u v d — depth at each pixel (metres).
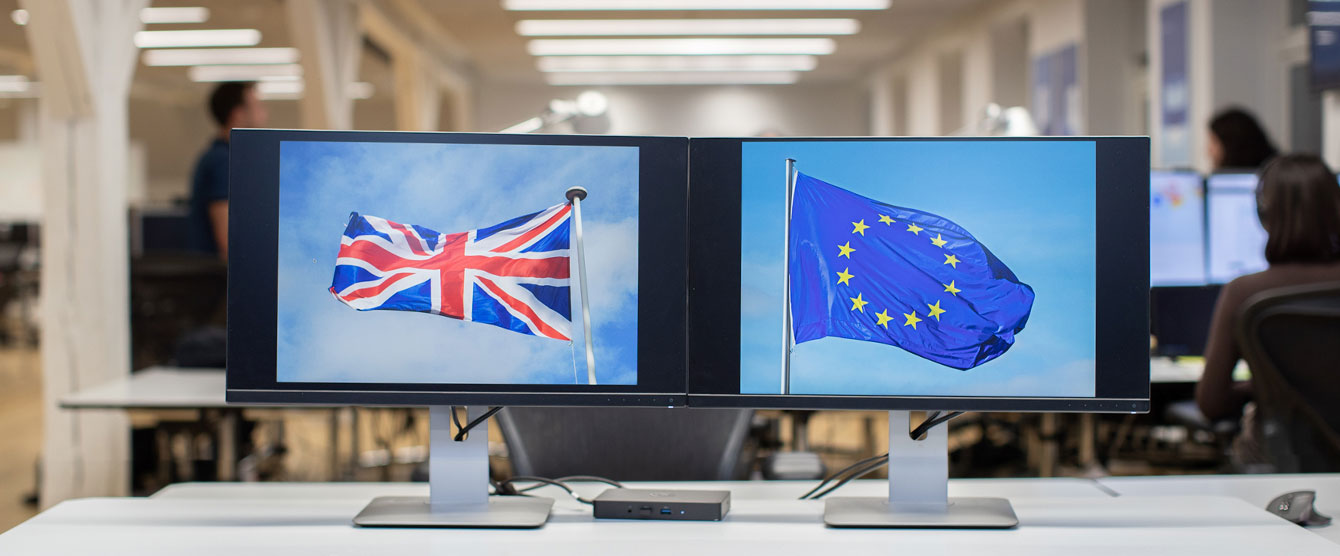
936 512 1.29
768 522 1.27
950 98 11.56
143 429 3.69
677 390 1.26
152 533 1.22
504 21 10.58
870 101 15.53
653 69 14.06
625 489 1.37
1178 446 3.98
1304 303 2.03
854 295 1.26
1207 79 6.05
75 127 3.59
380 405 1.26
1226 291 2.30
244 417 3.27
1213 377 2.33
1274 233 2.27
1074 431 3.54
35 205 12.19
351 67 7.78
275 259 1.26
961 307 1.26
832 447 4.49
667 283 1.26
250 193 1.26
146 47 11.38
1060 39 8.31
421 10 10.03
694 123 15.58
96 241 3.62
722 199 1.26
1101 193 1.25
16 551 1.14
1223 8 6.01
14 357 8.57
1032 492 1.50
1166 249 3.04
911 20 10.62
